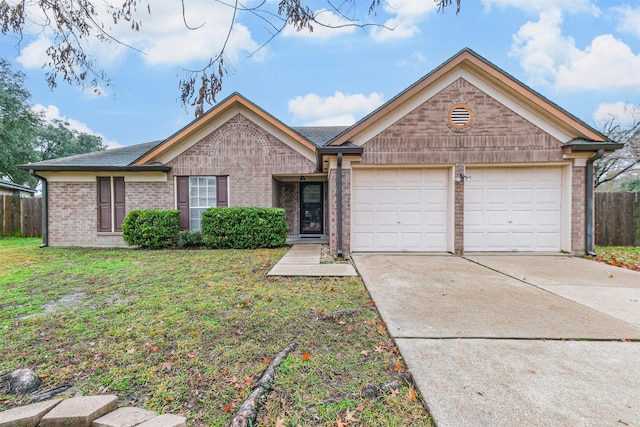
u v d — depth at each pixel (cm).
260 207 1026
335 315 384
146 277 594
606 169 1520
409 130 828
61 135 2995
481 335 327
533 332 335
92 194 1086
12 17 340
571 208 817
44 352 301
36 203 1398
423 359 277
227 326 357
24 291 502
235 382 249
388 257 791
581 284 536
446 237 862
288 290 502
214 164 1097
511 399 220
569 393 227
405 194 867
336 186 827
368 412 212
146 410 216
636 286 523
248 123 1101
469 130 823
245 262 745
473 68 813
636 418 201
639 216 1055
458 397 223
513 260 752
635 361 273
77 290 507
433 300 448
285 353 290
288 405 220
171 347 308
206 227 988
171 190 1092
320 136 1293
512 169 852
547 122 812
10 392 242
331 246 873
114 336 334
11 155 1912
